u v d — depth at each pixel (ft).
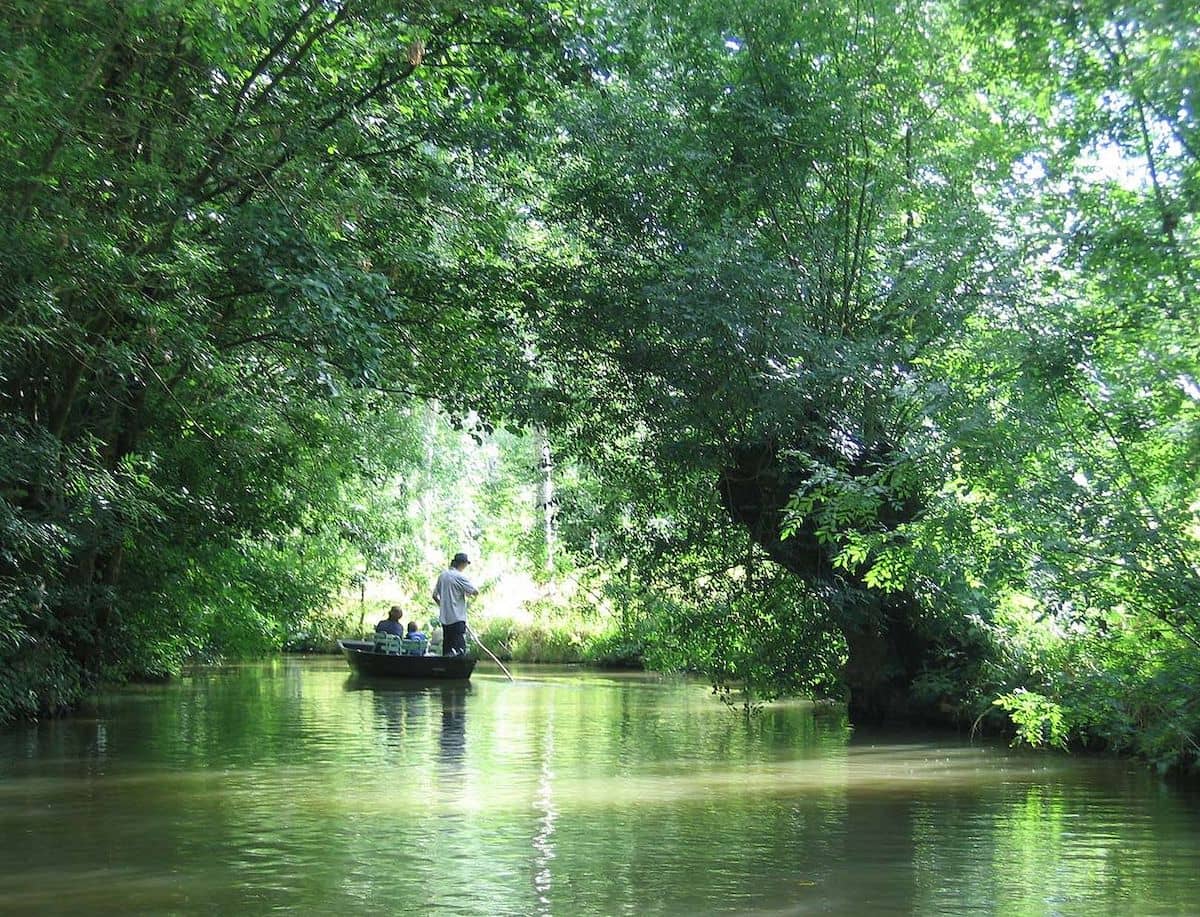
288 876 18.85
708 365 43.88
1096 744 35.14
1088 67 28.09
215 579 62.69
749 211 45.37
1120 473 30.89
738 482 46.19
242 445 54.85
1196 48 24.50
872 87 43.88
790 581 47.06
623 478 49.24
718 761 32.71
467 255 50.96
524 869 19.36
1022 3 27.91
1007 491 32.27
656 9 45.57
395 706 50.14
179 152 39.40
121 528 47.34
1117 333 29.84
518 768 31.01
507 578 109.81
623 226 46.83
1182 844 21.58
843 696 48.67
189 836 21.98
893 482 34.91
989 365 33.71
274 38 42.01
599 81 45.85
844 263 44.29
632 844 21.35
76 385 43.32
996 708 38.55
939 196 42.32
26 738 38.06
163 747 35.45
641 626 52.60
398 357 50.83
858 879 18.74
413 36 40.42
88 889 18.02
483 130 45.83
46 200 33.01
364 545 79.97
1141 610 30.83
